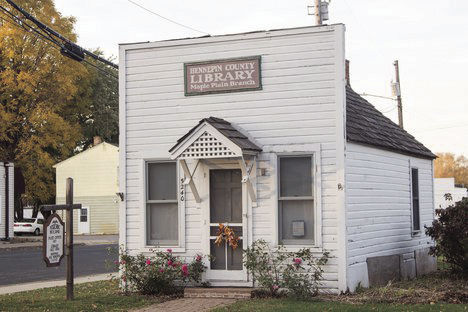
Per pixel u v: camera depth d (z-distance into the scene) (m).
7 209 41.66
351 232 13.72
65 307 12.27
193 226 14.30
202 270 14.00
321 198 13.38
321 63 13.60
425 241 19.16
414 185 18.83
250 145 13.48
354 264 13.79
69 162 54.59
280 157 13.83
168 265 13.98
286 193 13.75
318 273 12.96
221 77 14.29
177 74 14.65
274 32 13.91
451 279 16.33
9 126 45.59
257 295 13.30
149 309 12.05
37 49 44.59
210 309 11.72
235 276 13.89
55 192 54.75
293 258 13.35
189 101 14.53
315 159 13.47
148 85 14.84
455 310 10.91
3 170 41.56
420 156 18.92
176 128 14.60
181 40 14.59
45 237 12.89
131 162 14.88
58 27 44.97
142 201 14.71
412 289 13.66
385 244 15.77
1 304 12.82
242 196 13.88
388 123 19.16
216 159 14.13
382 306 11.56
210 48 14.41
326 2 27.36
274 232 13.62
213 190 14.26
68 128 47.47
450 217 16.14
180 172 14.45
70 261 13.38
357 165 14.29
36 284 17.42
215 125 13.20
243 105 14.11
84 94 55.16
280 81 13.85
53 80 46.16
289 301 12.38
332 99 13.48
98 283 17.08
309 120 13.61
